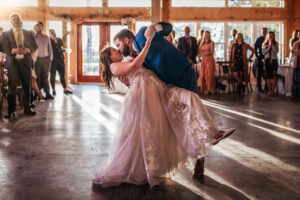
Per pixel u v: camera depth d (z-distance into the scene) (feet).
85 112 19.11
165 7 41.39
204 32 30.99
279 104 23.22
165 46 8.35
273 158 10.36
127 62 8.45
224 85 31.94
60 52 28.43
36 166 9.52
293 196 7.51
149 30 8.03
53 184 8.19
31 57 18.22
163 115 8.23
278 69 30.96
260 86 31.78
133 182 8.08
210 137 7.79
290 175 8.84
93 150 11.22
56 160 10.09
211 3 42.01
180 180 8.45
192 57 30.22
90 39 42.55
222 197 7.45
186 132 8.02
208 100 25.59
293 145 11.97
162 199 7.36
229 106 22.17
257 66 31.89
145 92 8.13
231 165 9.64
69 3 41.34
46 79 25.22
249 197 7.45
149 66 8.48
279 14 41.63
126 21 41.27
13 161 9.97
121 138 8.29
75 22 41.42
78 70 42.78
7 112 19.36
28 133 13.75
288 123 16.14
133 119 8.20
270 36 28.30
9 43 17.42
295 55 27.50
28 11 40.91
